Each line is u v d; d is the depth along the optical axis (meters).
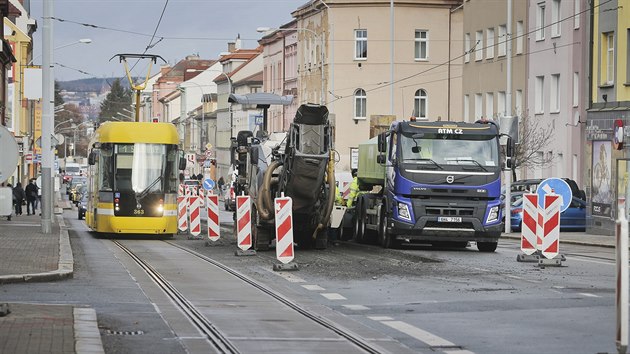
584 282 24.89
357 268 30.00
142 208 49.31
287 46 129.25
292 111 125.38
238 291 23.92
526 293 22.45
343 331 17.31
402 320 18.58
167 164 50.06
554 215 30.17
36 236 44.12
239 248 36.38
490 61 86.12
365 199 44.00
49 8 48.78
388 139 40.12
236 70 158.50
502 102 84.19
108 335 16.73
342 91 110.25
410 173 38.00
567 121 72.00
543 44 76.12
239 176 45.12
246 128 144.88
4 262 29.19
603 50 58.06
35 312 18.56
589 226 55.47
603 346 15.34
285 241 29.66
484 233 38.00
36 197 78.50
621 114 54.44
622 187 52.59
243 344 16.05
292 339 16.56
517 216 59.50
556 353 14.80
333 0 109.62
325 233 39.81
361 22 109.94
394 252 37.38
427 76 110.81
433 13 110.75
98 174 50.16
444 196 38.03
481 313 19.30
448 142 38.38
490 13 85.88
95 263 31.92
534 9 77.50
